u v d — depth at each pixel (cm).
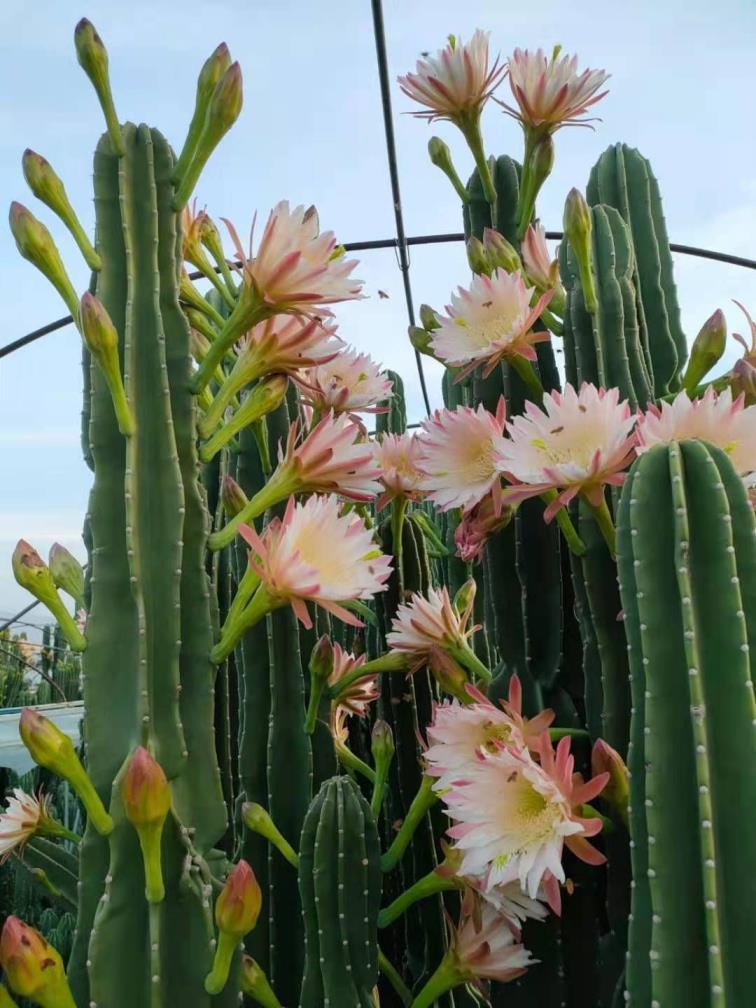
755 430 100
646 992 85
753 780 81
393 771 165
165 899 88
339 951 113
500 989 121
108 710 93
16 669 502
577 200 127
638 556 89
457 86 145
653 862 82
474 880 112
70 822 296
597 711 120
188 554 99
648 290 162
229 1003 89
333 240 104
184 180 107
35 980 80
